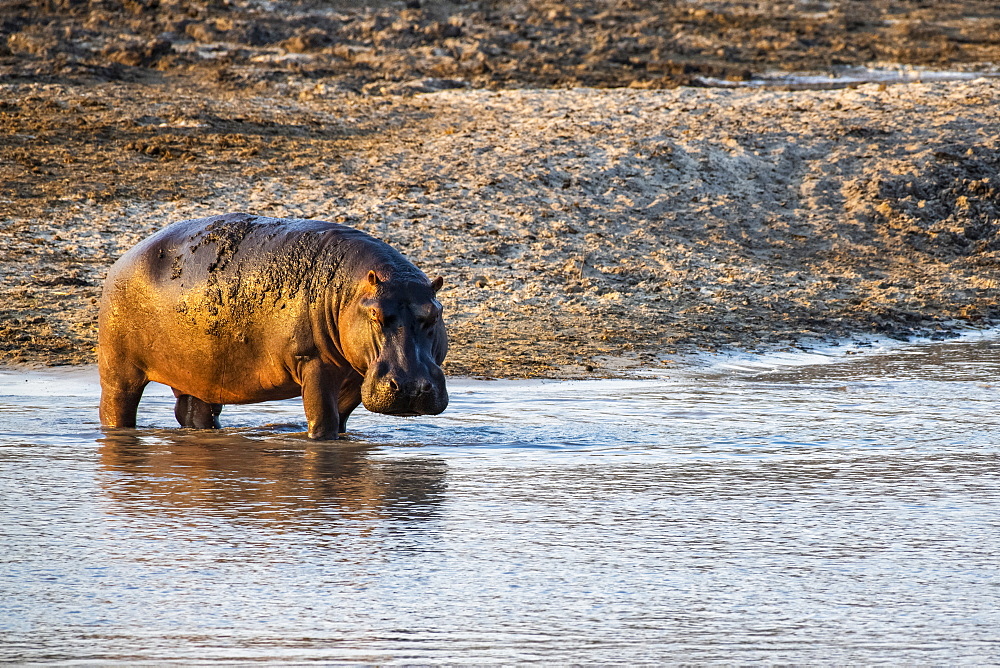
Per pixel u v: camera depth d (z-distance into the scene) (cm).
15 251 7700
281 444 3844
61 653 1948
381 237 8406
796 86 15112
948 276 8650
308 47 16112
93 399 4781
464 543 2622
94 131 10938
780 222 9519
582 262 8138
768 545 2616
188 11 17450
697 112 11906
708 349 6325
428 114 12212
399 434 4044
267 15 17750
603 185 9794
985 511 2939
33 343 5947
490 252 8250
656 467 3506
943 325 7419
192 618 2122
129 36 15900
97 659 1922
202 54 15325
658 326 6838
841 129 11338
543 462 3578
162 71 14275
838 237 9319
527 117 11838
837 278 8406
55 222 8362
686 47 17975
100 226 8350
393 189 9431
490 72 15250
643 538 2670
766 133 11225
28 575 2367
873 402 4834
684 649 1983
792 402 4825
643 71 16138
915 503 3022
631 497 3083
